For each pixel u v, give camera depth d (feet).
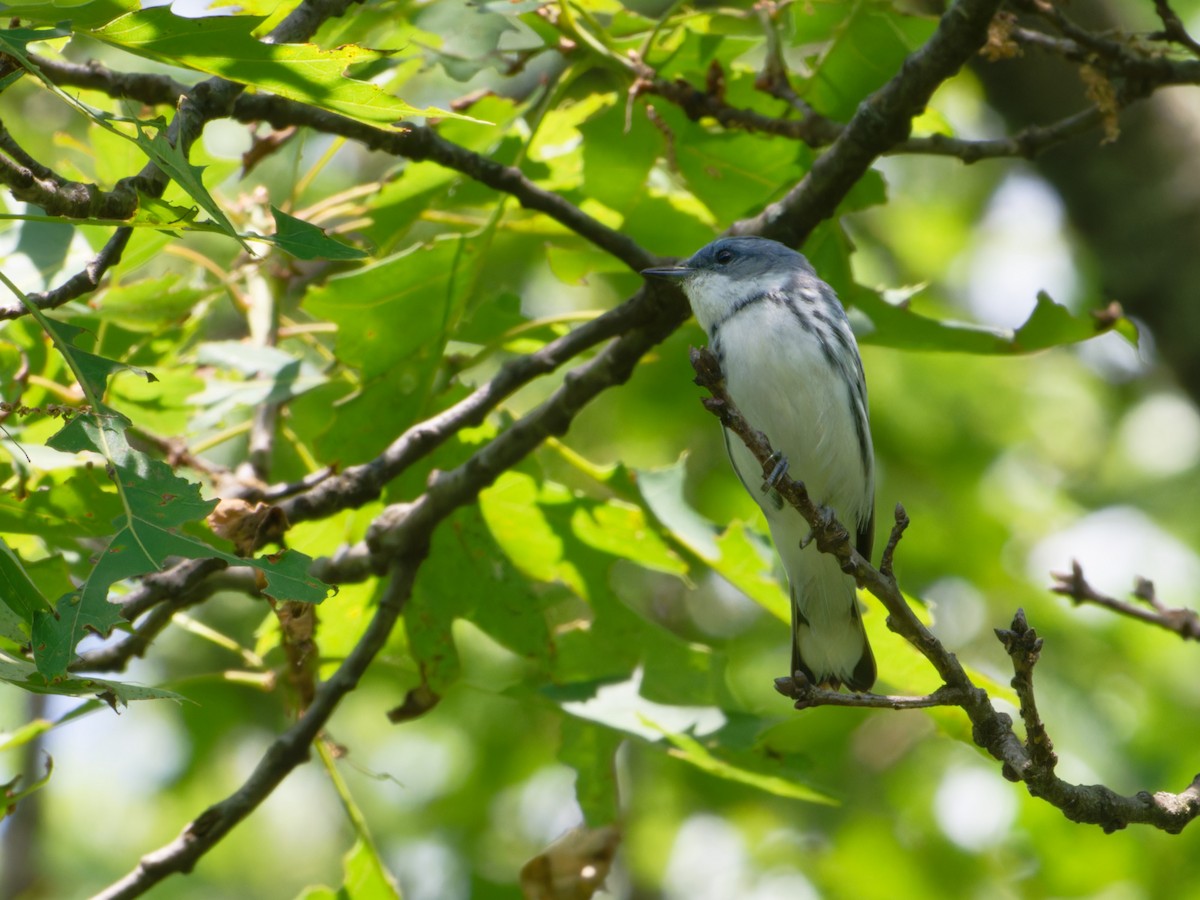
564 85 29.09
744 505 50.90
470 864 51.19
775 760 28.96
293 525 27.27
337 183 50.08
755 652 51.49
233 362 29.25
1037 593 51.98
